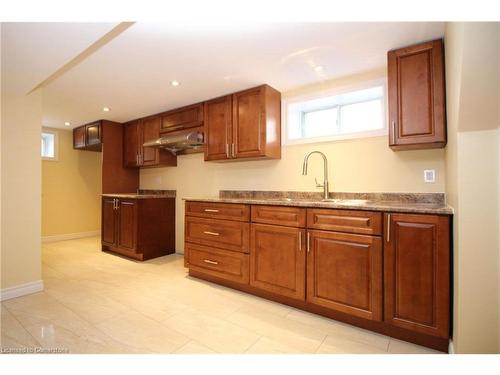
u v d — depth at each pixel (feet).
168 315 6.66
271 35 6.11
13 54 5.50
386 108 7.63
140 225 11.68
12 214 7.75
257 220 7.57
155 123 12.64
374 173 7.74
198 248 9.04
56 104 11.21
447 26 5.38
